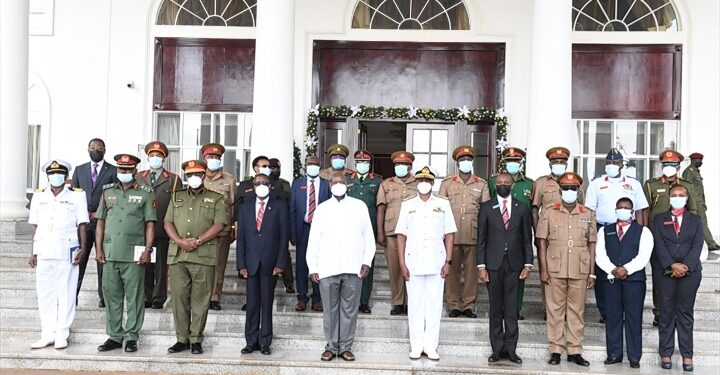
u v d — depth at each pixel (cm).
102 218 700
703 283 852
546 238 688
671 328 673
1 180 953
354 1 1183
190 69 1194
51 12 1188
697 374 654
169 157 1193
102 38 1188
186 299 686
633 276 670
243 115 1188
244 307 779
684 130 1146
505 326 678
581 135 1166
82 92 1186
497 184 682
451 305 780
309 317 761
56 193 699
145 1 1191
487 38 1165
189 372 657
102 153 779
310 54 1178
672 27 1169
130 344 688
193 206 682
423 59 1181
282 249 686
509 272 673
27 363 667
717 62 1145
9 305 784
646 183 808
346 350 673
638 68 1162
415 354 682
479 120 1155
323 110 1158
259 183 674
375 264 887
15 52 966
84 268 767
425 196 696
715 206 1129
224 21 1202
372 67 1184
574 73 1167
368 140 1572
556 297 680
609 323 686
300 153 1146
